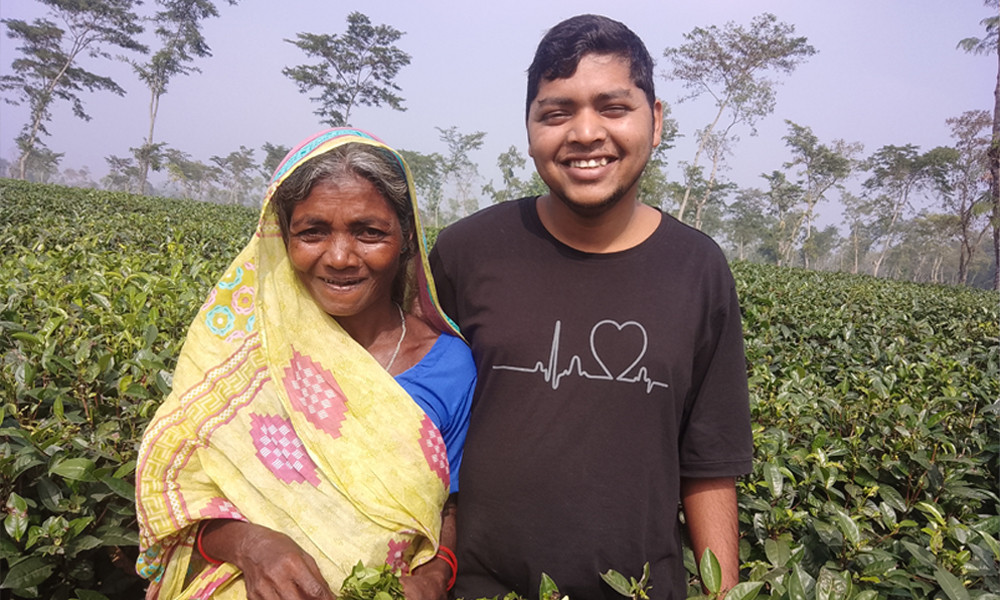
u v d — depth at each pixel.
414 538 1.58
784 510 2.01
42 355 2.48
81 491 1.91
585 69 1.53
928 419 2.78
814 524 1.96
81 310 3.29
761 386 3.32
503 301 1.65
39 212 9.48
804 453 2.40
